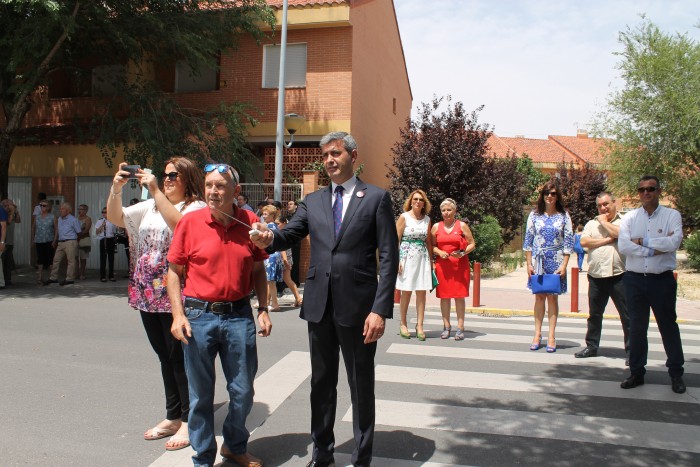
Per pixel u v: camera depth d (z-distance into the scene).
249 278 3.89
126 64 16.55
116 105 16.00
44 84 15.53
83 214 15.10
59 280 14.28
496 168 22.11
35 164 18.11
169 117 15.36
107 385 5.70
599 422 4.86
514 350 7.49
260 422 4.81
